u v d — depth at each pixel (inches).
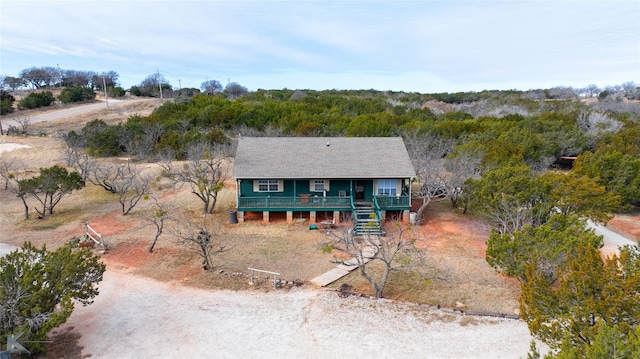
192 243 932.6
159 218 1016.9
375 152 1160.2
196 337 597.6
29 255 606.2
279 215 1151.6
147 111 3056.1
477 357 549.6
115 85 5032.0
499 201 936.3
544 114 2183.8
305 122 2066.9
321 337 594.6
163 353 562.6
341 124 2100.1
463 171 1147.9
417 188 1364.4
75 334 606.5
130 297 714.2
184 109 2495.1
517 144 1567.4
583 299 475.2
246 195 1123.9
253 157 1132.5
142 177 1413.6
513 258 693.3
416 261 839.1
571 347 405.7
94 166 1461.6
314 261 855.7
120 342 586.6
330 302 689.0
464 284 751.7
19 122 2276.1
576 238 648.4
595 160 1242.0
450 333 602.5
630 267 485.4
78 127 2476.6
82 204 1268.5
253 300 700.0
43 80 4859.7
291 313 658.2
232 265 836.0
